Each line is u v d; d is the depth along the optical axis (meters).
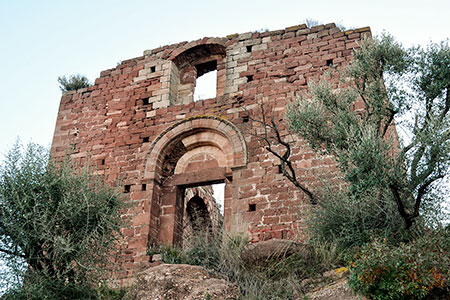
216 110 16.95
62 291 10.70
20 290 10.31
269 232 13.93
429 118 11.46
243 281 10.74
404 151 10.81
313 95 13.39
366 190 10.61
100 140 17.88
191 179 16.16
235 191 14.98
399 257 8.87
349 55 16.45
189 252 12.98
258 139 15.73
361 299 8.88
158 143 16.88
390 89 12.07
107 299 11.18
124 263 14.58
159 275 10.24
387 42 12.90
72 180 12.24
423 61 12.49
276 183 14.70
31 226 11.22
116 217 12.37
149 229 15.16
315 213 12.27
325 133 12.46
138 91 18.62
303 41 17.33
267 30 18.30
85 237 11.32
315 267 10.59
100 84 19.38
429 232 9.70
